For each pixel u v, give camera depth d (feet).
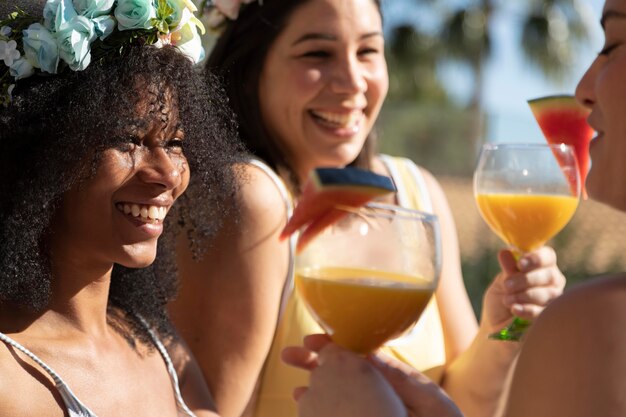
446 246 11.45
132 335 8.00
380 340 5.87
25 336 6.97
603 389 4.58
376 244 5.78
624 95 5.30
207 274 9.60
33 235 6.82
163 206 7.25
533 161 9.12
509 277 9.22
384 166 11.60
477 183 9.48
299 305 9.80
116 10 7.07
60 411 6.75
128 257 7.11
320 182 5.58
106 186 6.89
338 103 10.55
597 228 32.60
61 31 6.79
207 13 11.04
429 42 75.51
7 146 6.82
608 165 5.48
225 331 9.55
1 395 6.46
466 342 11.21
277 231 9.72
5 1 7.25
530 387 4.82
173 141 7.47
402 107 51.96
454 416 5.98
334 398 5.42
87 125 6.78
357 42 10.59
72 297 7.25
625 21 5.33
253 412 9.80
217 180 8.20
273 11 10.50
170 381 8.02
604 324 4.68
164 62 7.27
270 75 10.62
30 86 6.88
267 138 10.69
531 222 9.05
